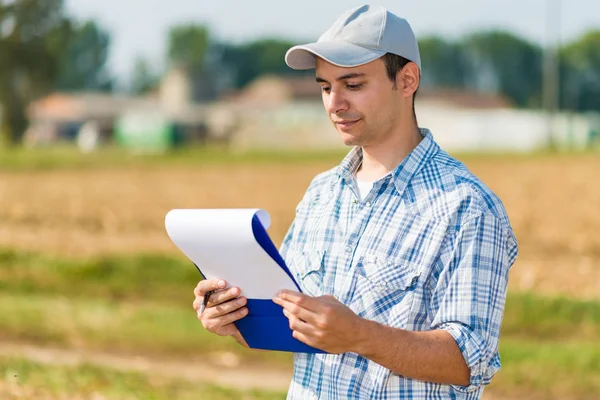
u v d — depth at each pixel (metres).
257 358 10.90
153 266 15.98
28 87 85.56
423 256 3.42
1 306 12.88
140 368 10.11
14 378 7.95
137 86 179.50
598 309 12.64
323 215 3.71
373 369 3.47
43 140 124.56
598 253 18.52
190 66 127.50
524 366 9.89
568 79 158.88
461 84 165.00
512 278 15.45
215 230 3.34
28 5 82.94
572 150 73.44
